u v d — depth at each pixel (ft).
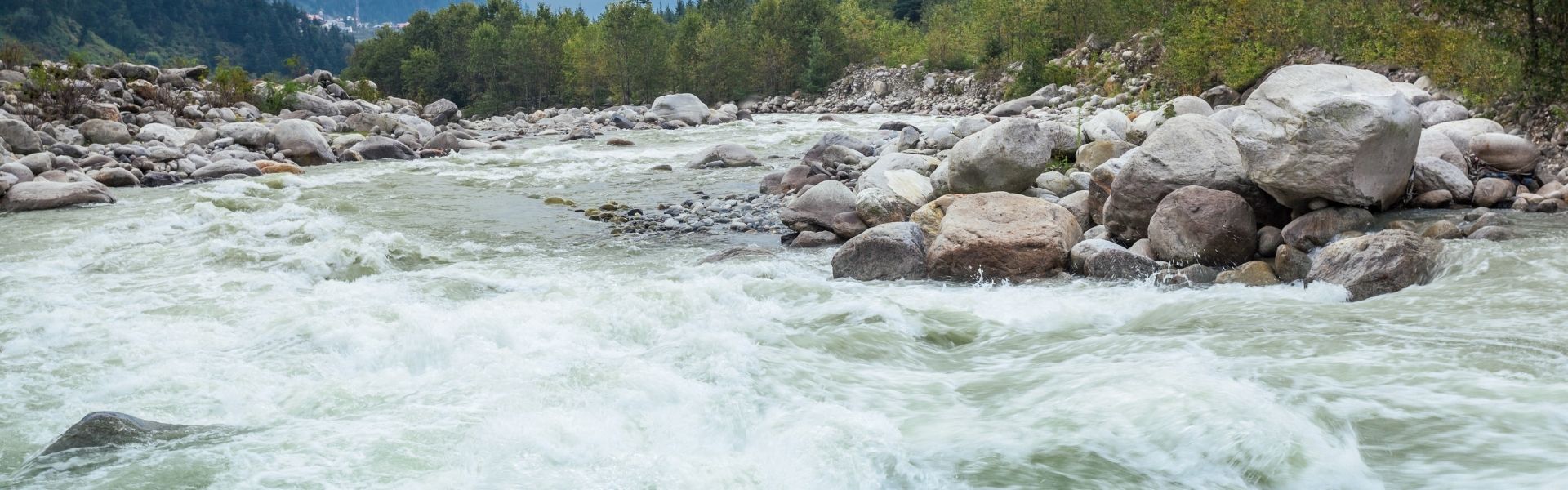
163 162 68.69
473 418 18.15
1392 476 15.19
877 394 19.81
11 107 83.30
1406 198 35.32
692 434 17.67
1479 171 38.01
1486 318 22.86
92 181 52.90
